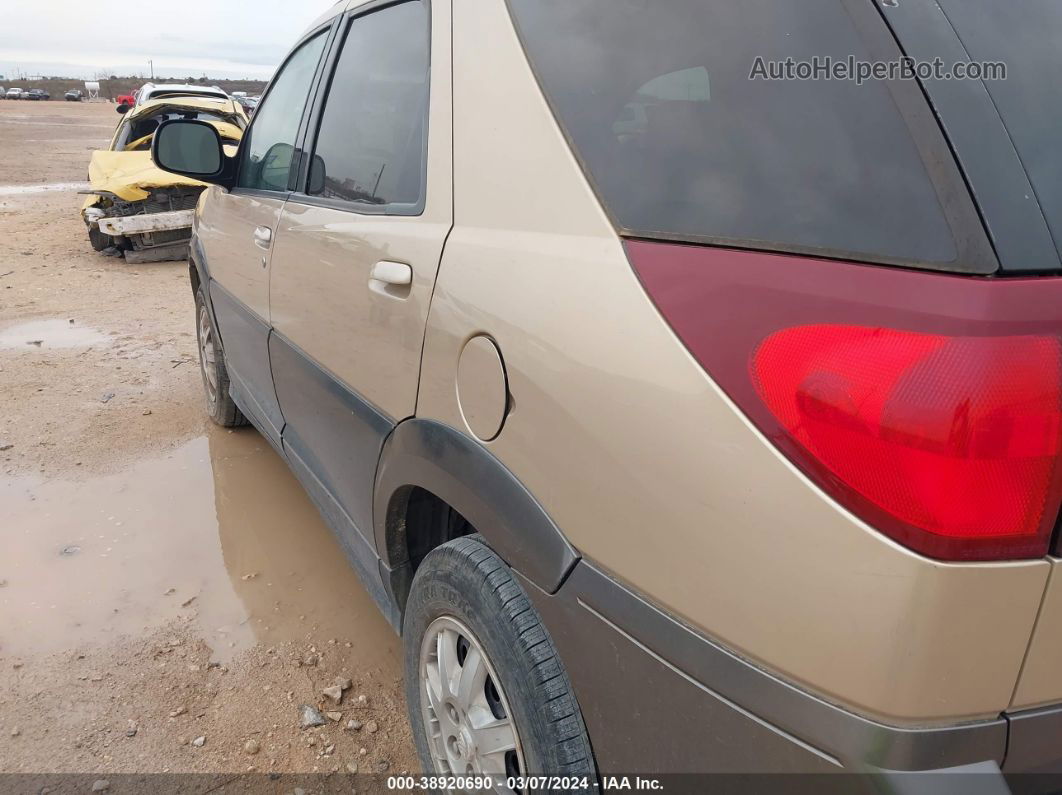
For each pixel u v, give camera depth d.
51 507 3.47
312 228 2.35
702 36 1.26
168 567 3.05
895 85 1.00
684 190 1.20
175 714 2.29
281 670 2.50
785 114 1.11
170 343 6.03
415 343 1.71
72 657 2.52
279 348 2.68
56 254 9.66
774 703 1.01
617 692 1.25
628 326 1.17
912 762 0.93
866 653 0.92
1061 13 1.13
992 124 0.97
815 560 0.95
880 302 0.93
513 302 1.40
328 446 2.34
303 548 3.22
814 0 1.12
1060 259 0.93
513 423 1.40
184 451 4.10
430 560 1.72
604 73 1.40
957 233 0.91
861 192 1.00
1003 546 0.89
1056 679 0.96
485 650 1.53
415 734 1.91
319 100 2.61
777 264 1.04
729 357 1.03
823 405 0.94
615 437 1.17
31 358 5.53
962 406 0.87
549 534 1.34
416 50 2.01
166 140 3.23
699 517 1.06
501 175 1.54
